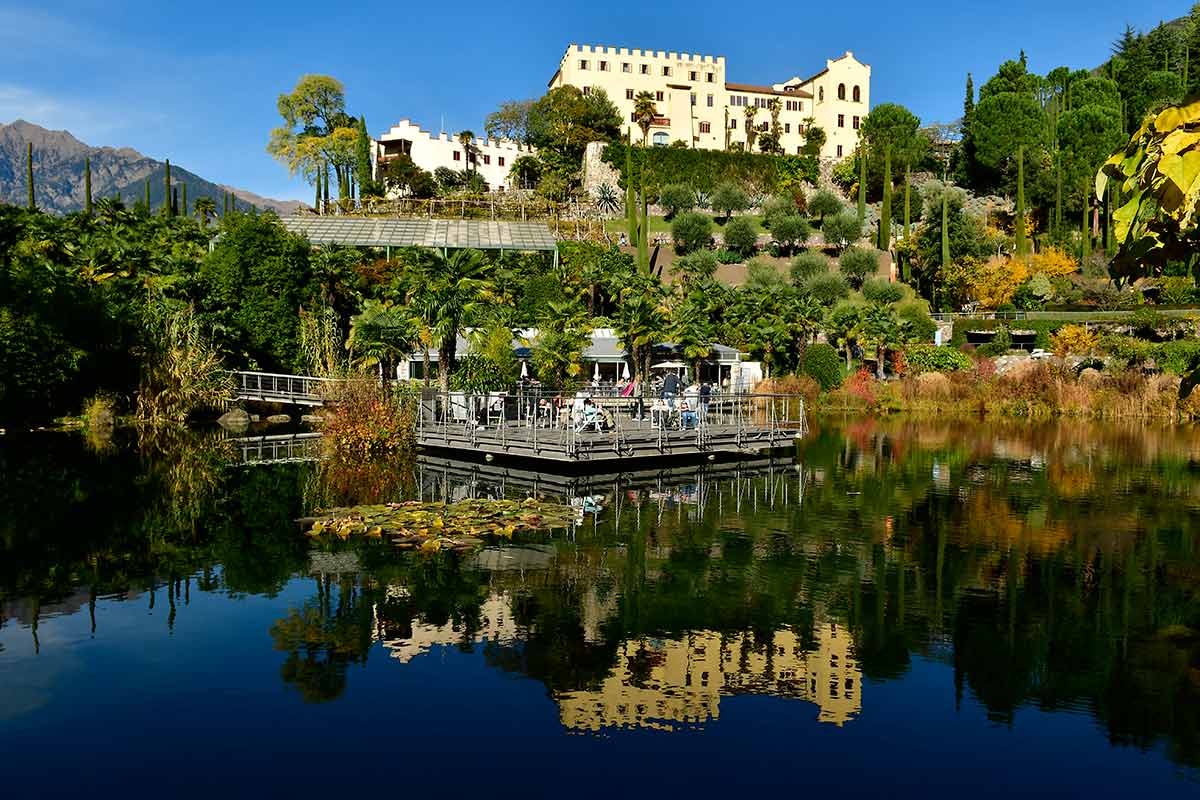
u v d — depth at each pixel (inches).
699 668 363.9
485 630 407.2
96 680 345.7
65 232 1830.7
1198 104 170.4
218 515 672.4
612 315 2149.4
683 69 4062.5
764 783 270.5
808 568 522.9
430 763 281.6
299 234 2314.2
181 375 1427.2
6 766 275.9
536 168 3671.3
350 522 627.5
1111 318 2134.6
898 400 1790.1
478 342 1201.4
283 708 321.4
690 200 3292.3
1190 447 1179.9
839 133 4254.4
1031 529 637.3
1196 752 293.9
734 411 1256.8
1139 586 487.2
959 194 3206.2
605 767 279.9
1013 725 313.6
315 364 1715.1
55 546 567.2
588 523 650.8
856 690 343.3
